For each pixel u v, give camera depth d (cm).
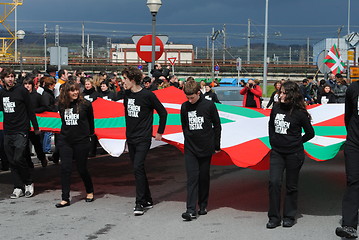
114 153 856
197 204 837
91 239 638
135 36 1661
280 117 682
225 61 6316
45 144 1252
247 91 1777
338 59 2553
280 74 6262
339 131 911
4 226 698
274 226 686
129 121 769
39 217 748
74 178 1059
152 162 1291
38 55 7894
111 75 1628
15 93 852
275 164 692
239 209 796
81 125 809
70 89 796
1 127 955
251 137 827
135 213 756
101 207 810
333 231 668
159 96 1094
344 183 1002
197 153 739
